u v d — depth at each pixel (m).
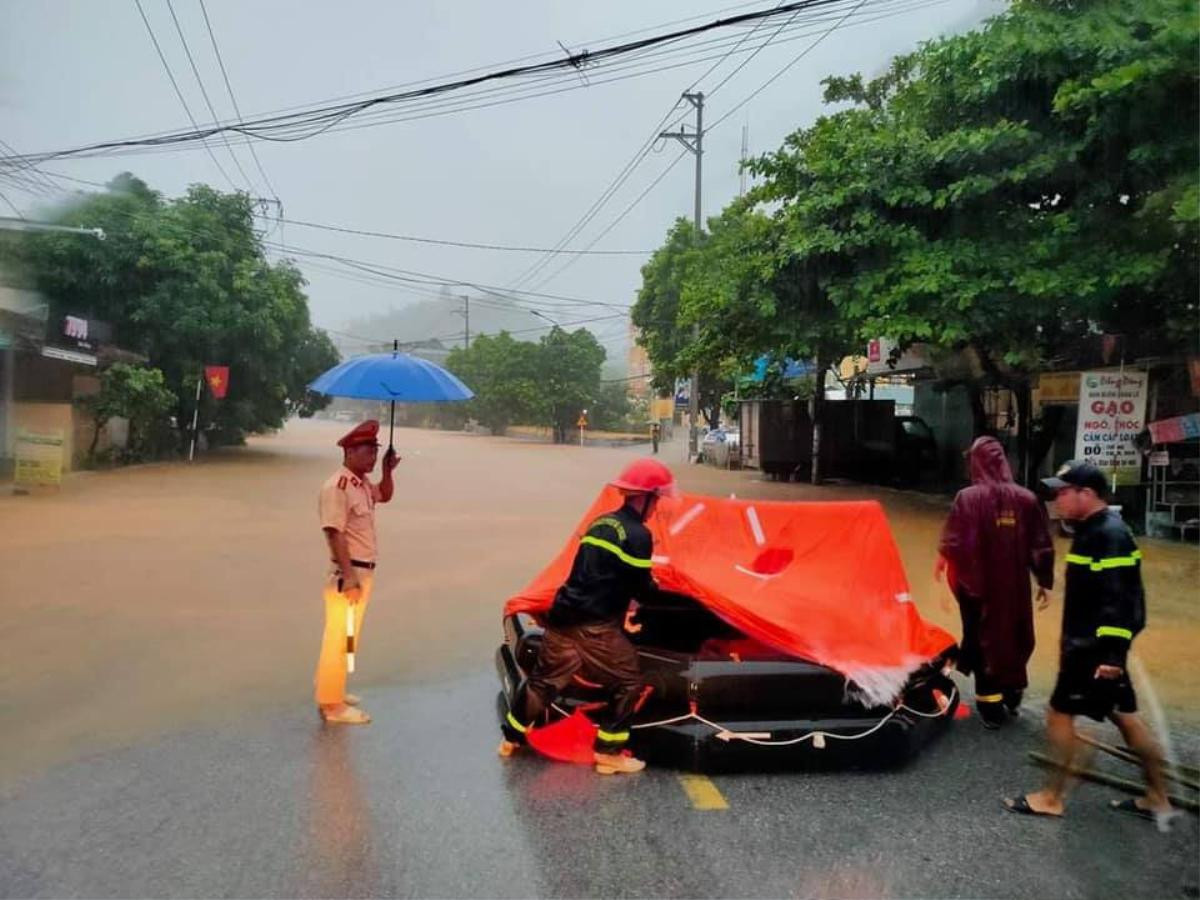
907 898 3.50
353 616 5.32
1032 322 11.59
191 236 23.89
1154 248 9.26
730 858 3.79
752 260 14.19
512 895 3.49
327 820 4.07
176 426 25.23
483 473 23.78
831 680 4.71
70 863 3.67
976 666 5.35
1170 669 6.31
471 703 5.72
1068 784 4.51
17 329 18.69
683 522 5.42
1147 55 7.04
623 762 4.61
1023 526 5.20
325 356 29.69
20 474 16.39
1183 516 11.41
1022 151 10.38
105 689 5.88
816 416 20.73
